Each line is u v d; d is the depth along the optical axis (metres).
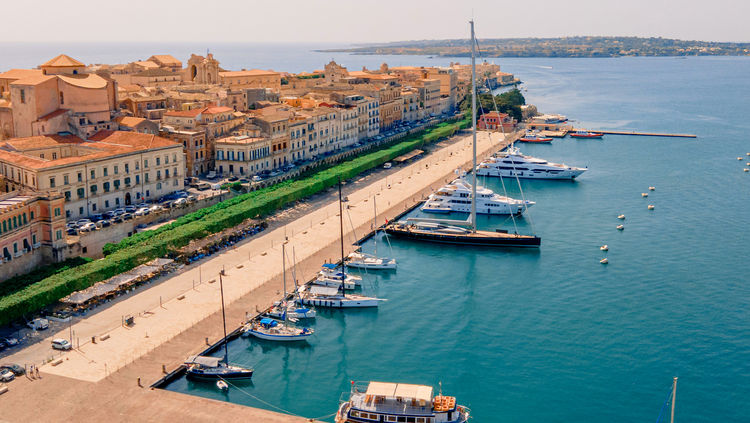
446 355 156.00
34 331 157.25
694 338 163.00
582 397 139.12
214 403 132.12
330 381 145.12
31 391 132.88
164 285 185.50
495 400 138.12
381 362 153.12
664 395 140.00
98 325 161.00
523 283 198.00
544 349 158.25
